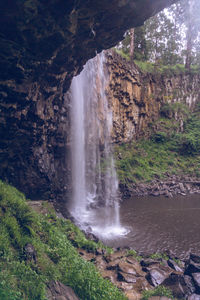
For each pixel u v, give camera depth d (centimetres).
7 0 642
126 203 2314
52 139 1848
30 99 1091
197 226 1742
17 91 938
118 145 3191
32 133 1325
